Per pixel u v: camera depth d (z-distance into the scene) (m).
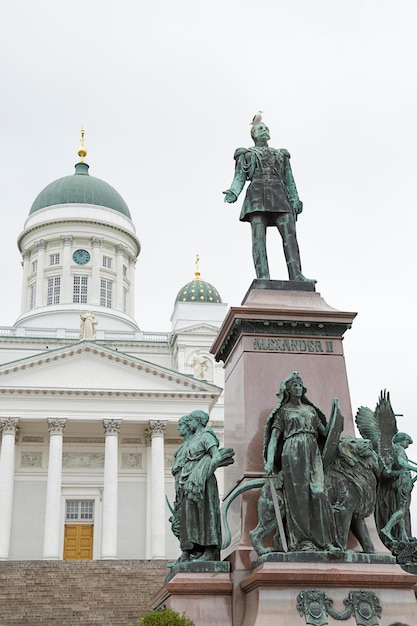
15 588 40.44
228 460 8.59
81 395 60.81
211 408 63.00
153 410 61.69
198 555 8.40
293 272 10.18
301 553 7.61
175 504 9.30
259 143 11.02
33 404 60.34
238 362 9.35
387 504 9.42
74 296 86.81
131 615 35.81
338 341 9.41
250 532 8.02
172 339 79.50
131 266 93.50
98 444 64.44
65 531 61.78
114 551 56.88
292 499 7.84
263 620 7.25
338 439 8.16
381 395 10.19
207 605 7.90
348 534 8.22
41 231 90.06
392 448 9.72
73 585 41.22
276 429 8.27
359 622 7.34
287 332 9.34
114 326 84.88
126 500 62.88
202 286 82.75
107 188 95.19
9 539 58.00
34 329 79.25
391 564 7.70
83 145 102.12
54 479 58.19
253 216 10.47
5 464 58.72
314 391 9.10
